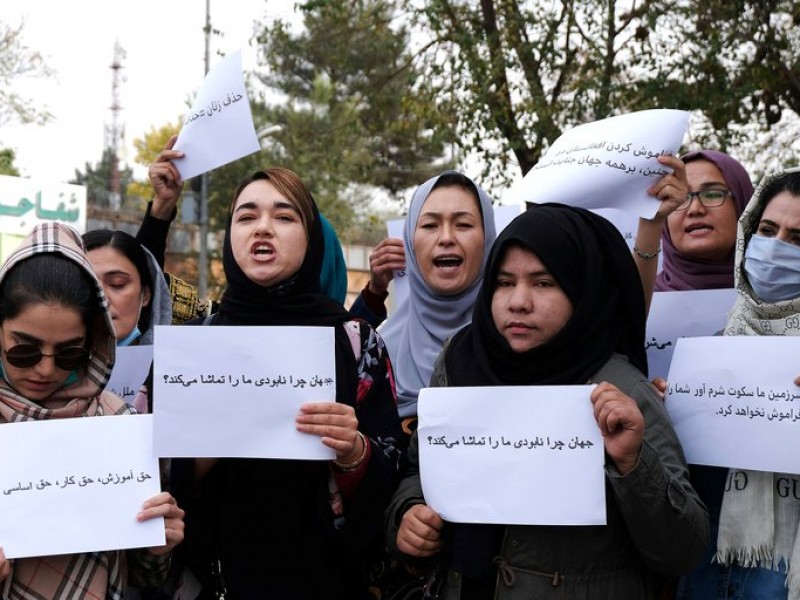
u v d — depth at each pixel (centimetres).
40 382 239
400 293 416
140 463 247
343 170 1953
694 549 238
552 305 254
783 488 261
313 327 264
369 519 271
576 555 243
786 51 933
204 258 2286
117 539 239
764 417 259
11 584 236
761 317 286
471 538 250
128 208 3775
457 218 362
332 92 1909
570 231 259
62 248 240
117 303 338
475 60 923
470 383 265
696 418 271
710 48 912
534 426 246
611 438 235
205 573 280
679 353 280
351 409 262
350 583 290
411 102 1007
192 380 258
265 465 279
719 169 380
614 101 945
